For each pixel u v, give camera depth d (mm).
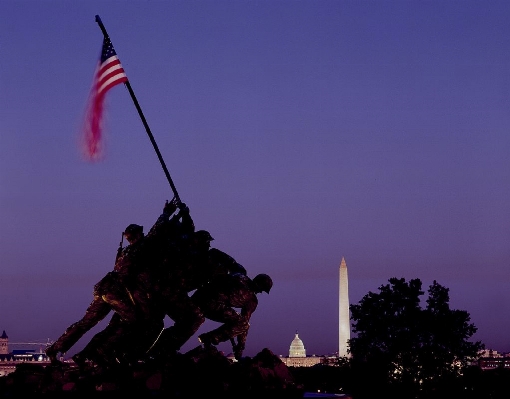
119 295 38125
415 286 144500
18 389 35750
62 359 41469
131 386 35688
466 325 143375
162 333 38500
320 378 127750
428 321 142250
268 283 40125
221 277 39531
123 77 42719
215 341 38781
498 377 134250
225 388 36219
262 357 38688
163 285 38531
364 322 144375
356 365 138750
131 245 38938
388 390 137375
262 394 36625
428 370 140875
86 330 38438
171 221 39375
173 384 36281
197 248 39156
